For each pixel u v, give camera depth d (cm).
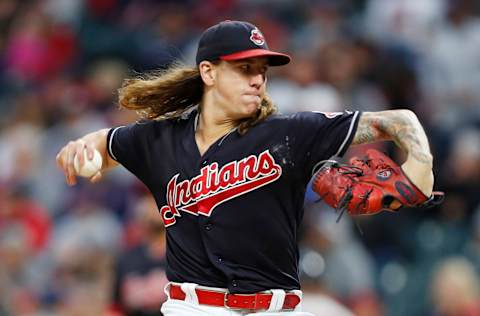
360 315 3581
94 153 1902
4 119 5359
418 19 5625
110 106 5359
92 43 5925
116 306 2973
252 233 1812
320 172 1788
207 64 1831
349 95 4925
